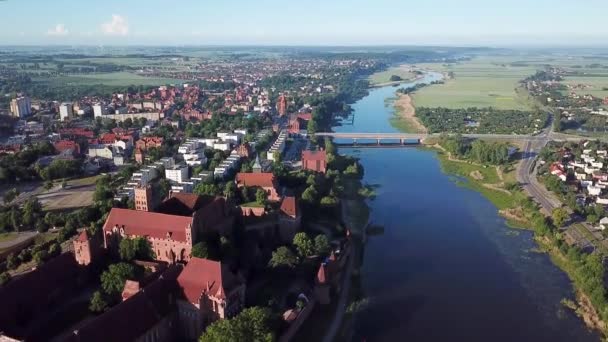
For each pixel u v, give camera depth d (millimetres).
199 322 198750
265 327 188500
